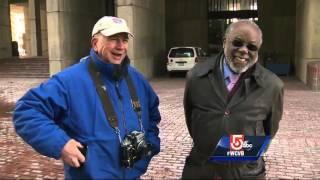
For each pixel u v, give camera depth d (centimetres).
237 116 245
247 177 251
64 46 1942
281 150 659
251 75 246
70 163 223
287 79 1906
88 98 237
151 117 279
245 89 245
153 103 278
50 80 239
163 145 695
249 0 2662
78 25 2084
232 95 247
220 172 250
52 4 1906
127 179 242
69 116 236
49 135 220
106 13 2425
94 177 229
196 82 256
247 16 2677
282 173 551
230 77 248
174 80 1902
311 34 1634
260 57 2269
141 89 266
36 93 230
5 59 2486
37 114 224
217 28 2730
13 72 2172
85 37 2169
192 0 2684
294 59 2262
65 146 219
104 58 241
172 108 1078
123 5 1780
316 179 529
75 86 237
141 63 1891
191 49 2038
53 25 1912
